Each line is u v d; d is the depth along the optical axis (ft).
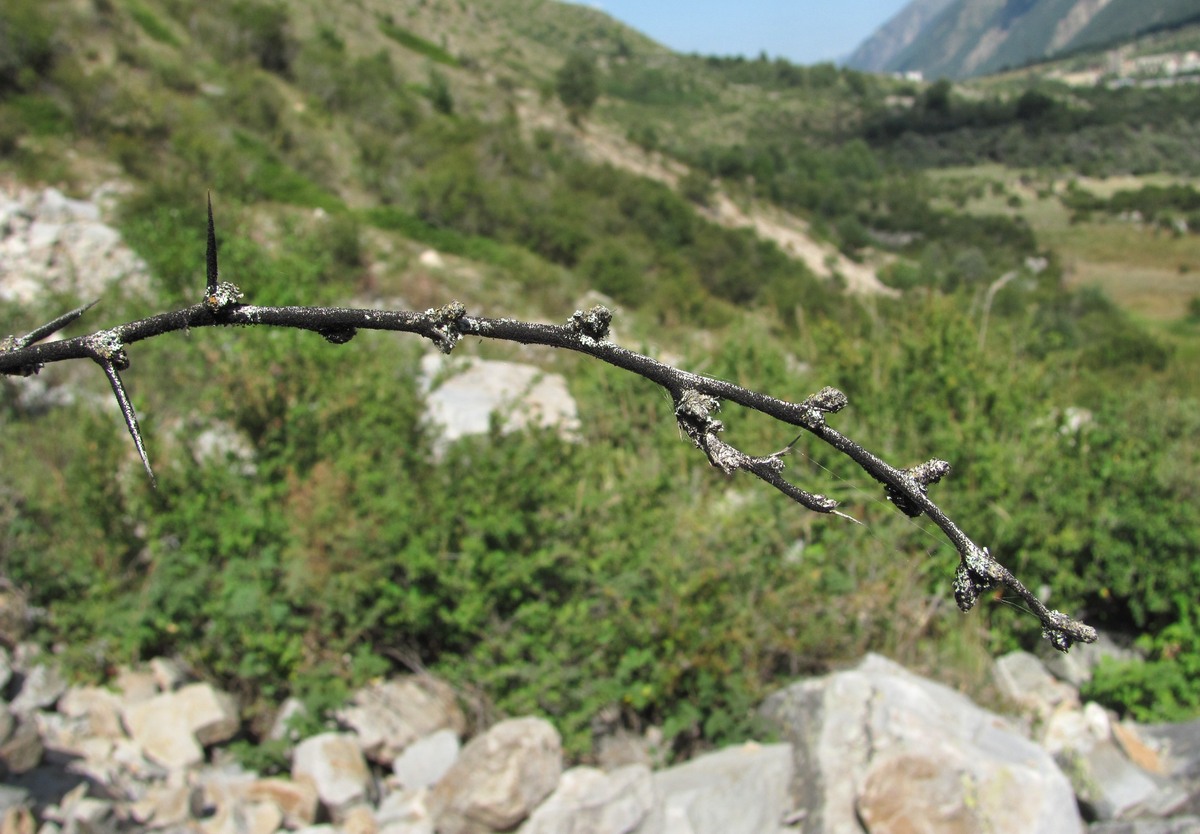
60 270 37.19
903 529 18.24
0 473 19.44
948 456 19.15
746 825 12.44
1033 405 21.38
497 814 12.56
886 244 192.34
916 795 11.60
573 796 12.86
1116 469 18.56
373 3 178.19
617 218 86.79
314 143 69.36
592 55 443.73
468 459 17.89
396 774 14.57
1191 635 16.85
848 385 22.33
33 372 3.24
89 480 17.52
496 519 15.70
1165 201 229.25
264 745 14.75
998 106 361.71
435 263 56.59
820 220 178.19
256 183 55.83
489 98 130.00
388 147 73.31
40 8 65.57
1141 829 12.89
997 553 18.17
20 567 17.67
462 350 31.32
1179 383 36.32
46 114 53.88
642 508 17.06
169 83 69.31
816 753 12.70
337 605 15.40
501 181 80.69
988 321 25.31
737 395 2.72
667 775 13.71
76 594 17.52
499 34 339.16
